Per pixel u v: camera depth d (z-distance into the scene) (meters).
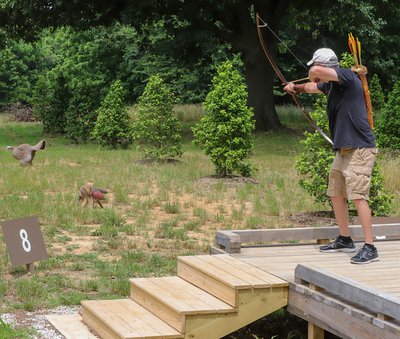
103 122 28.47
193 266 7.96
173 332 7.02
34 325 8.05
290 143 29.77
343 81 7.55
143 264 10.81
